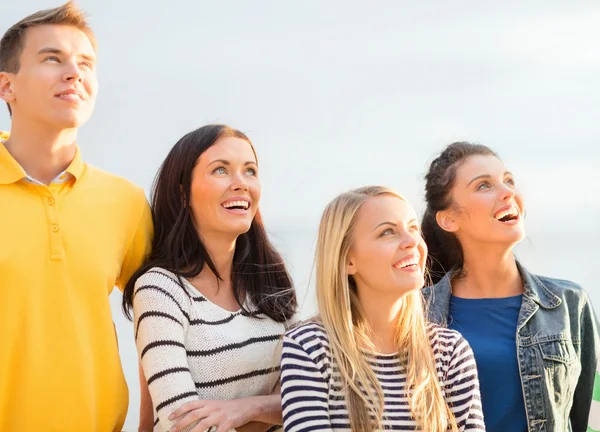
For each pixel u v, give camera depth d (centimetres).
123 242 265
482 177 296
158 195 278
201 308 261
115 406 252
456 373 251
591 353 296
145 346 250
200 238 272
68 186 257
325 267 255
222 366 255
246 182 270
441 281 306
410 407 240
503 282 298
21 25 254
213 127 276
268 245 289
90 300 249
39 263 242
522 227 294
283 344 247
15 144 255
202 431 235
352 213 254
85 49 257
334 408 239
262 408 249
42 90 248
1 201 243
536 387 279
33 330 238
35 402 237
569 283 300
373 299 255
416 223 258
